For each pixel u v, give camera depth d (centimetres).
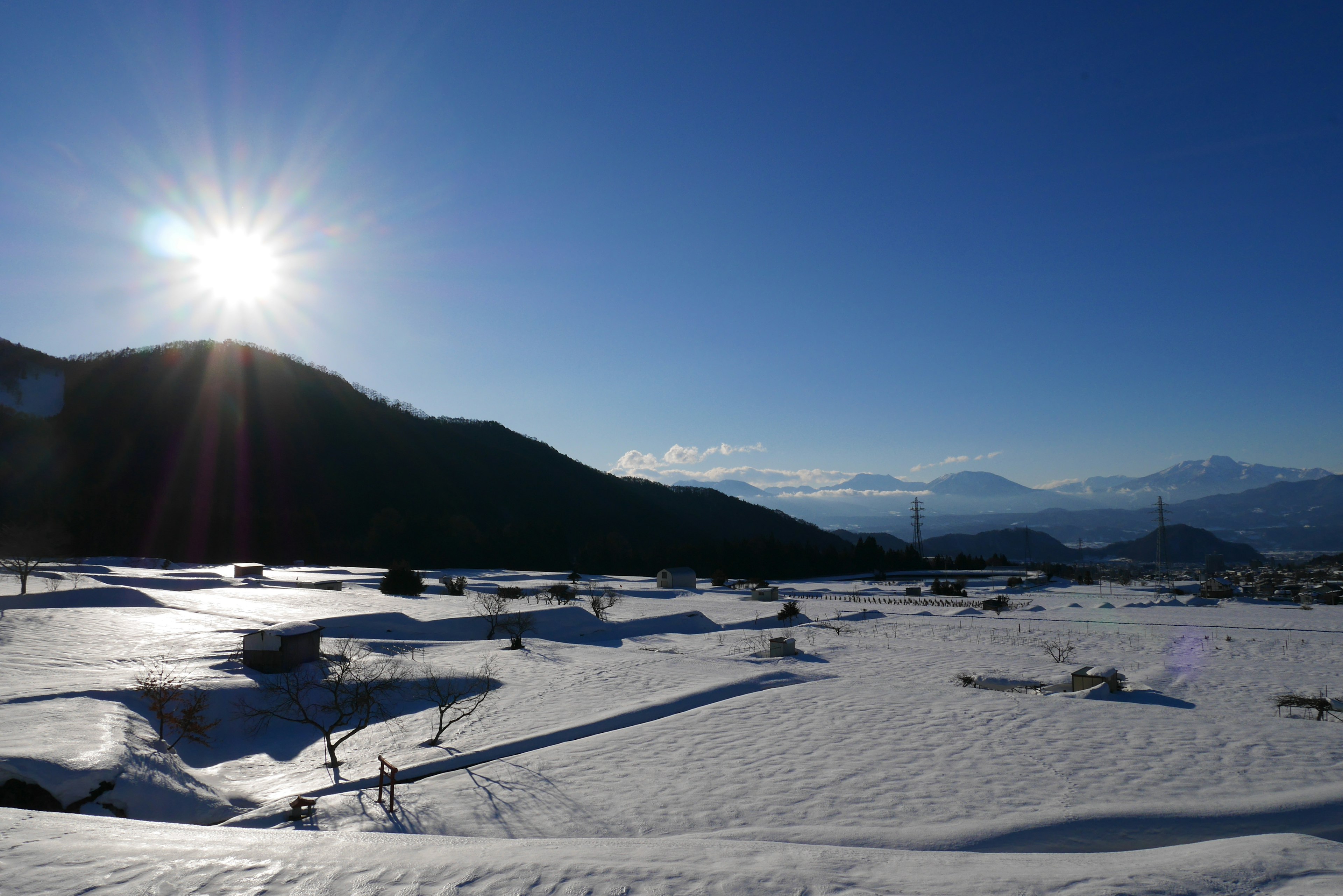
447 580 7038
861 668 3878
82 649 3095
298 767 2144
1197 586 11944
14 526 5997
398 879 795
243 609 4756
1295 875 844
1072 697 3086
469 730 2355
